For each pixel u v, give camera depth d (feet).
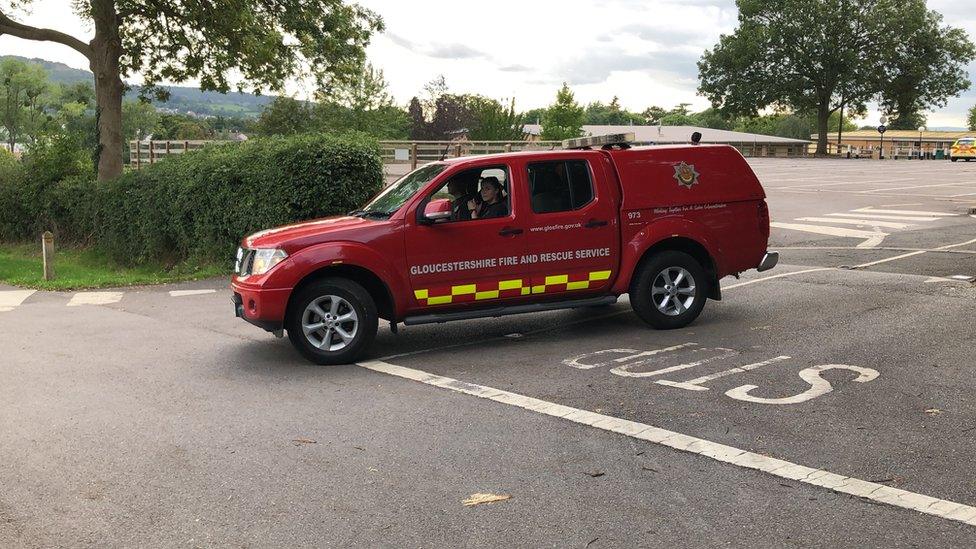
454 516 14.46
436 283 26.81
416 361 26.48
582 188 28.35
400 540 13.57
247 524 14.29
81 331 34.09
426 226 26.58
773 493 15.12
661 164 29.32
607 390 22.20
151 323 35.81
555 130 239.09
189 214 59.98
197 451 18.08
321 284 25.86
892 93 254.88
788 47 257.14
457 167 27.20
